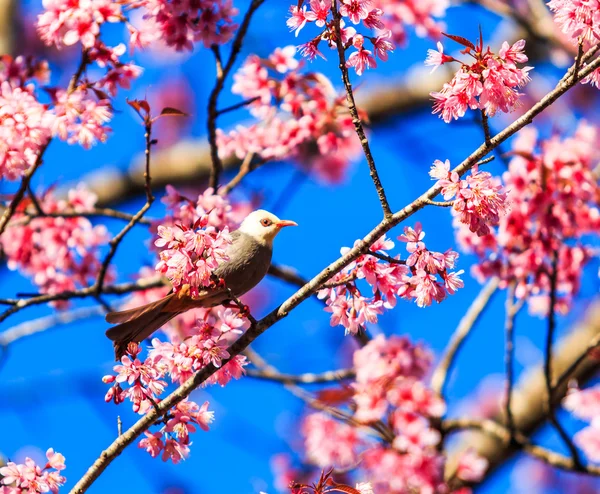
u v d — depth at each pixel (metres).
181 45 8.11
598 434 9.45
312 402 9.92
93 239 9.52
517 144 9.11
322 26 5.57
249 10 8.18
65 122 6.74
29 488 5.83
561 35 12.51
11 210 7.56
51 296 8.38
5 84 6.86
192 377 5.79
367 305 5.70
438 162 5.32
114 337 6.25
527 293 9.08
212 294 6.18
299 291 5.79
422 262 5.51
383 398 9.45
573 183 8.75
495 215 5.26
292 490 5.68
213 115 8.66
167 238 5.41
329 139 9.42
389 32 5.63
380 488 9.62
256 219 7.52
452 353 11.00
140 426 5.83
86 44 6.99
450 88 5.30
